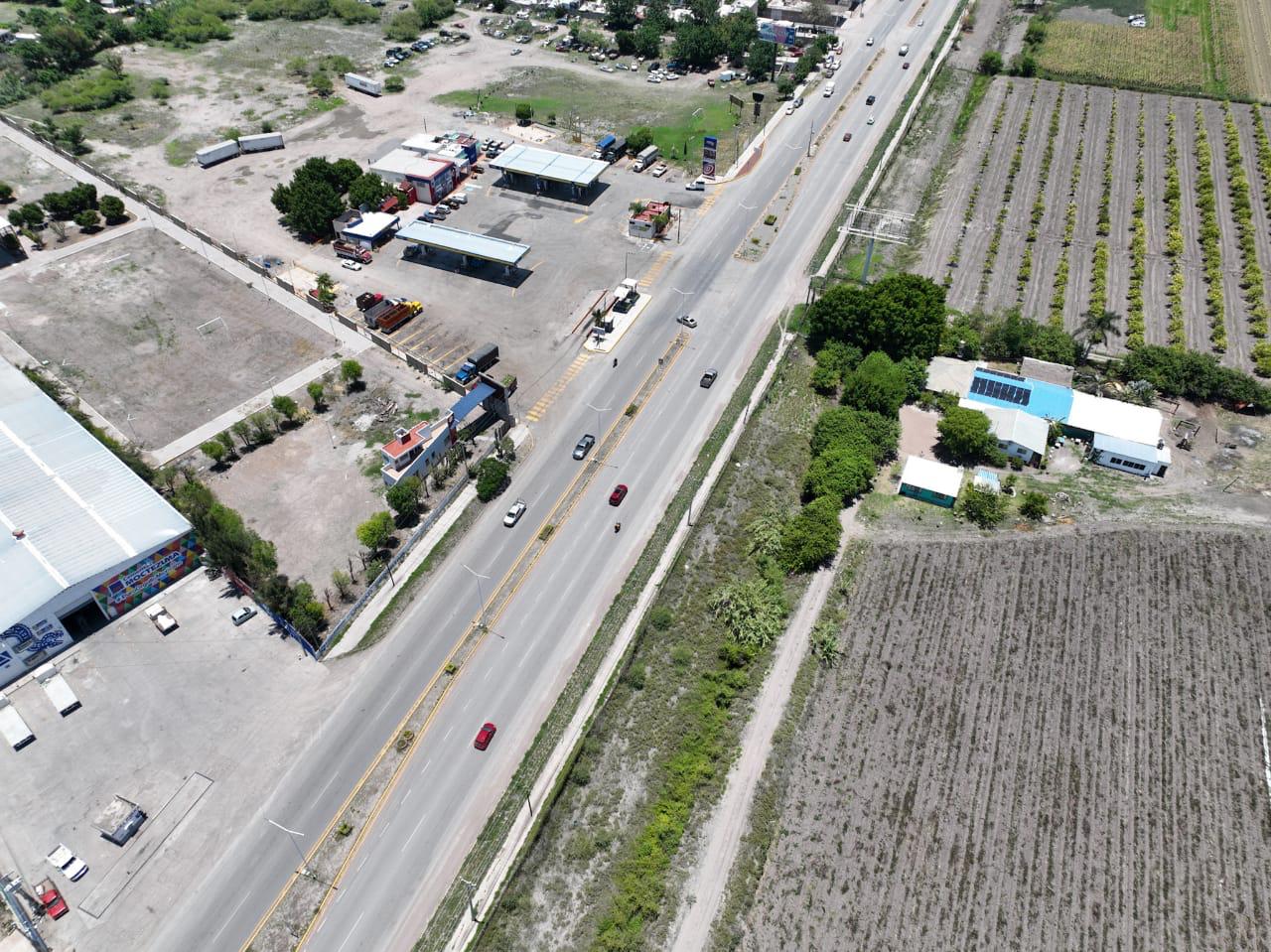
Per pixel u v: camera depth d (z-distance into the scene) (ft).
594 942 212.64
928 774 248.32
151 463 336.70
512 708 260.83
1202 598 295.07
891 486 337.72
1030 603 294.46
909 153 567.18
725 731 258.37
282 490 328.29
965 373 386.11
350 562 301.84
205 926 212.84
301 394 373.61
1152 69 653.30
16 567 271.90
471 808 237.25
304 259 463.42
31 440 323.57
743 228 486.79
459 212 499.51
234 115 609.42
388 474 324.60
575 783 241.96
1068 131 575.79
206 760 246.06
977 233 479.82
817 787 245.04
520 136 577.84
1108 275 443.32
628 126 596.29
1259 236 465.88
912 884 225.76
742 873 226.38
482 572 300.81
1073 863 230.48
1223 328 402.93
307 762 246.06
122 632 280.72
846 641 282.56
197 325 412.98
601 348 399.65
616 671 269.23
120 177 532.32
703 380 379.76
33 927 210.38
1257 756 254.06
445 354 395.96
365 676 268.00
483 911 215.72
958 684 271.08
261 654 274.57
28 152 557.74
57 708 257.14
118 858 224.94
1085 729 260.01
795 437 358.84
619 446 351.05
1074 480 339.36
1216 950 215.51
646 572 300.40
